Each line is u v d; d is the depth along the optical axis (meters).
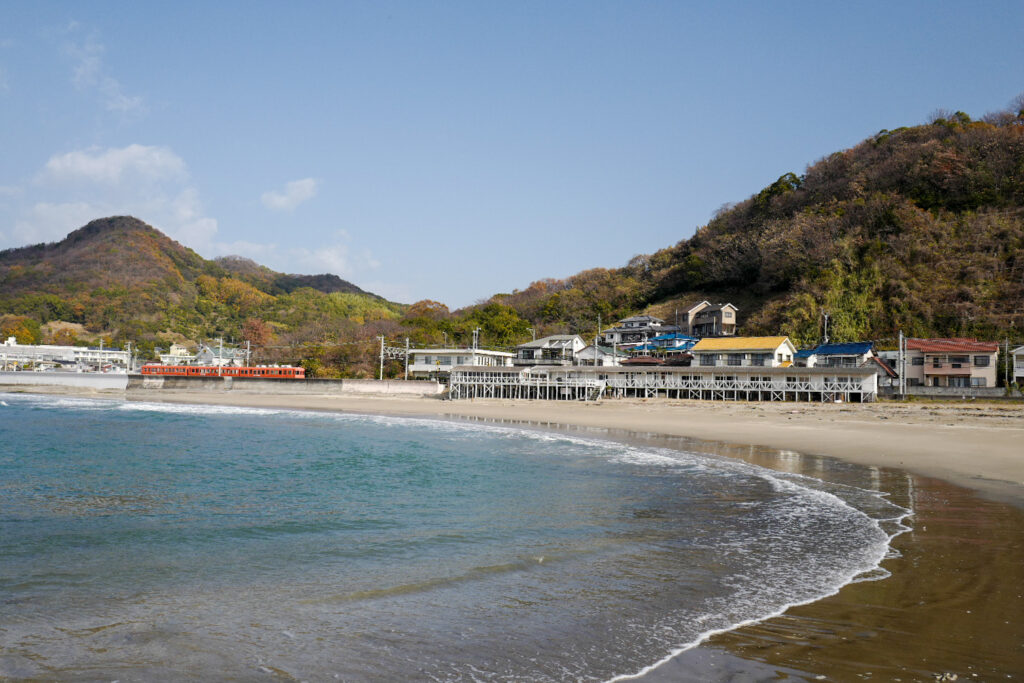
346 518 17.17
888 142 113.94
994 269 78.81
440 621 9.42
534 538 14.67
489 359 89.44
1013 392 58.22
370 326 129.50
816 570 11.64
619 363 80.44
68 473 25.58
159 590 11.10
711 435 38.94
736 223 125.81
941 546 12.89
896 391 62.28
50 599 10.61
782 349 71.00
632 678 7.38
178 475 25.17
